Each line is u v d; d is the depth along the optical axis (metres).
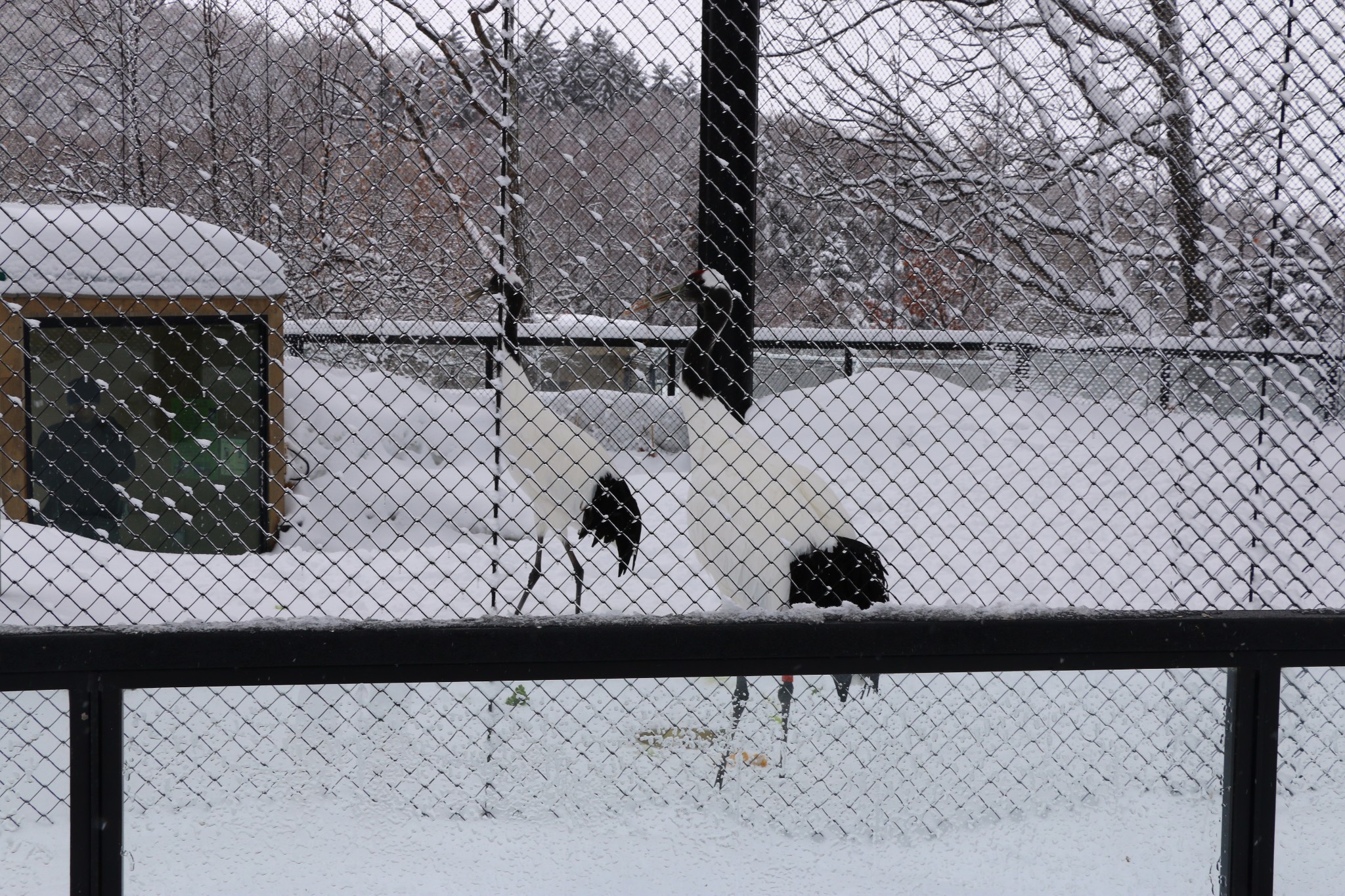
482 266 1.48
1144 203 1.56
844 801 2.04
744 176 1.49
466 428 3.83
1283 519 1.87
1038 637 1.59
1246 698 1.64
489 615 1.59
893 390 1.92
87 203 1.52
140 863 1.78
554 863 1.87
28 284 1.56
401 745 1.98
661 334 1.78
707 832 1.96
